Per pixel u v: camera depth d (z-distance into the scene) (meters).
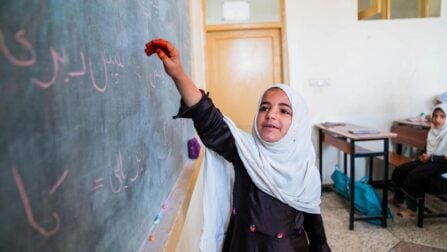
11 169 0.32
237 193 1.07
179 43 1.63
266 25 3.62
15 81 0.33
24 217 0.34
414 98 3.73
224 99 3.77
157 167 1.00
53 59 0.40
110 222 0.58
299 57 3.64
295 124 1.00
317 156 3.76
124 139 0.68
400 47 3.66
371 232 2.61
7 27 0.32
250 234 1.00
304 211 1.05
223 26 3.63
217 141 1.03
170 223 0.93
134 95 0.77
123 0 0.70
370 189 2.82
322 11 3.59
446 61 3.69
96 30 0.54
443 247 2.32
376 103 3.73
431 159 2.79
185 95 0.92
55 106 0.40
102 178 0.55
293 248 1.00
